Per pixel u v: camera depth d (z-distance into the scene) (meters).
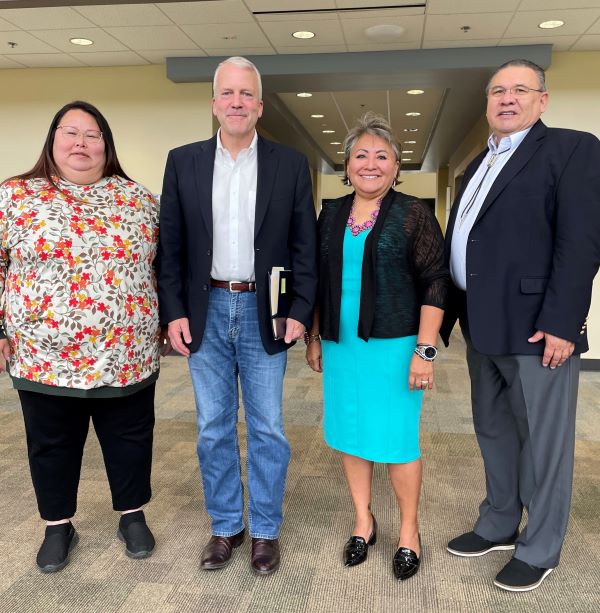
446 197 14.40
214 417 2.18
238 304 2.11
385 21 5.20
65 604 2.00
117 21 5.25
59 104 6.78
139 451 2.29
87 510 2.69
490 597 2.05
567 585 2.12
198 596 2.05
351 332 2.14
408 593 2.07
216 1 4.79
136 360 2.13
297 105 8.54
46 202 2.01
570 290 1.91
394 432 2.12
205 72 6.29
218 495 2.27
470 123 9.17
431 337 2.04
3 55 6.25
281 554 2.32
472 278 2.06
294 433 3.83
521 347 2.01
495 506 2.34
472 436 3.78
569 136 1.98
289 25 5.33
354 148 2.07
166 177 2.16
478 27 5.32
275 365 2.16
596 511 2.70
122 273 2.06
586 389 5.23
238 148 2.07
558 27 5.29
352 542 2.28
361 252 2.09
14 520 2.60
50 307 1.99
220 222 2.07
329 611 1.97
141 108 6.71
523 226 1.99
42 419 2.14
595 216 1.90
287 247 2.15
